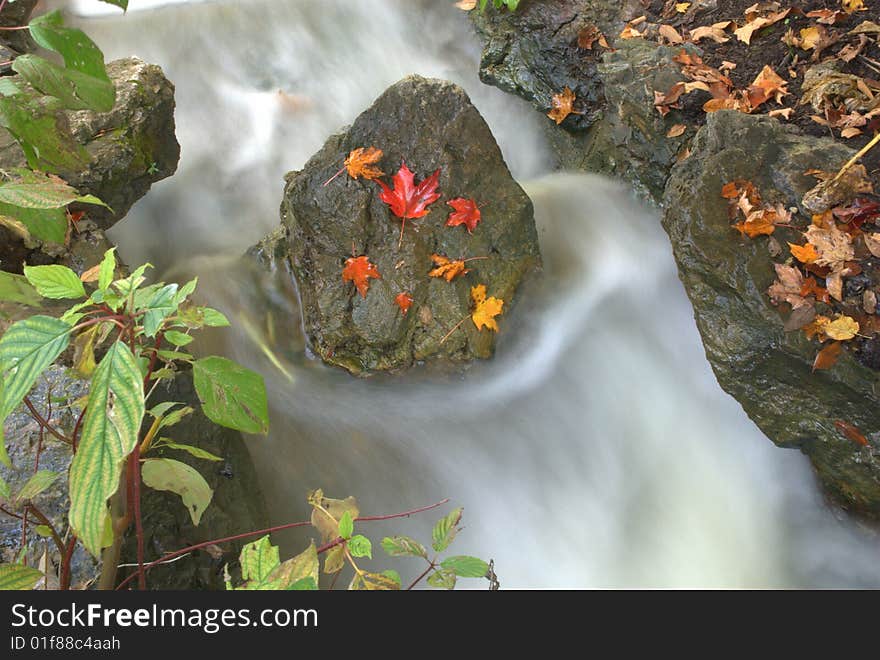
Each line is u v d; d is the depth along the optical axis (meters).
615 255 3.66
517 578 2.88
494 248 3.23
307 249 3.22
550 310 3.41
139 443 1.58
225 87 4.42
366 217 3.12
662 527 3.07
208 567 2.35
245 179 4.07
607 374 3.35
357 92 4.51
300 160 4.19
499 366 3.28
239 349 3.30
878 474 2.78
